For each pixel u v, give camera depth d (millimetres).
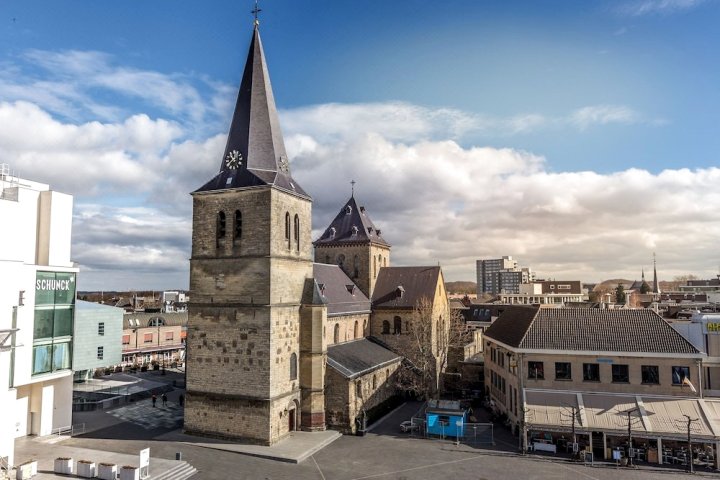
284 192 51094
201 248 51344
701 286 183750
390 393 66438
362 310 72250
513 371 52406
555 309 53188
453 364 78125
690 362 45500
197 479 38594
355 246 79375
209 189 51219
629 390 46656
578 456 44031
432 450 46750
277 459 43531
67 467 37719
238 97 54438
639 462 43438
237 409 48000
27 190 50062
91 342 66125
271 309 47719
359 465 42531
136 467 36750
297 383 51969
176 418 57094
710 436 41438
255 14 55469
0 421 36125
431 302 73062
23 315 45375
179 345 107188
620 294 163625
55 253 51594
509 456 45031
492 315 110000
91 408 61438
